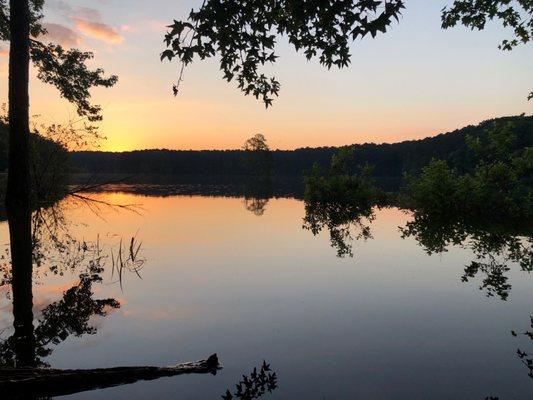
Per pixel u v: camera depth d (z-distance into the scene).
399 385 3.77
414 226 16.44
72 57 14.55
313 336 4.98
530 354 4.46
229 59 5.25
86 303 6.23
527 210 17.64
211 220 18.31
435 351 4.55
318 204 28.73
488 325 5.40
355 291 7.07
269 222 17.83
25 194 10.38
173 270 8.61
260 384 3.75
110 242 12.03
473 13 8.06
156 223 16.91
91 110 15.30
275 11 4.73
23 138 10.25
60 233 13.50
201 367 4.09
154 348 4.60
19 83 10.10
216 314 5.79
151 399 3.44
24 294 6.64
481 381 3.85
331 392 3.63
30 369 3.51
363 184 28.73
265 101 5.78
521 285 7.43
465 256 10.23
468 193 18.94
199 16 4.31
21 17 10.05
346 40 4.58
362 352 4.52
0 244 10.57
